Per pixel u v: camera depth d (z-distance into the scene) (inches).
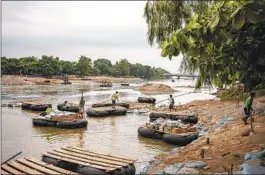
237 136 540.7
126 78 6141.7
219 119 853.2
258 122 632.4
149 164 518.3
